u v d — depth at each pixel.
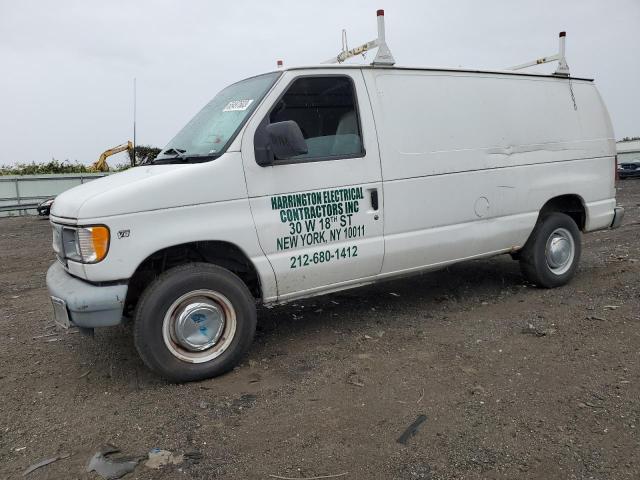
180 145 4.50
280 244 4.14
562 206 6.16
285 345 4.61
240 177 3.96
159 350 3.76
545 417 3.17
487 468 2.71
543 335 4.49
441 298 5.79
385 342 4.54
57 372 4.23
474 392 3.52
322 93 4.36
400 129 4.69
